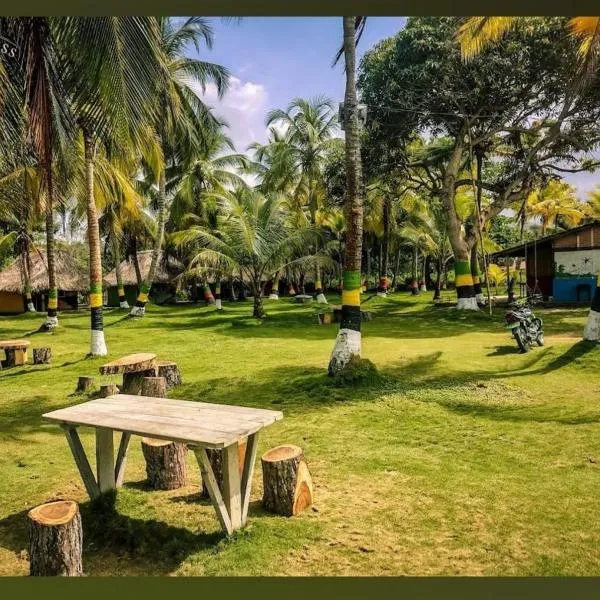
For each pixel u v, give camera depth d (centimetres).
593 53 837
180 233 2223
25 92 677
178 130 1728
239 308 2389
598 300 882
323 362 936
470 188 2331
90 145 1122
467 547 326
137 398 422
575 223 2889
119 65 580
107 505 388
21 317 2242
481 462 467
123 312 2252
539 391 690
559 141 1766
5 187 1286
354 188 767
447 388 712
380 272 2902
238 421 348
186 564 314
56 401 759
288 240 1755
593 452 479
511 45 1441
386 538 338
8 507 401
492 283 3222
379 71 1631
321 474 448
